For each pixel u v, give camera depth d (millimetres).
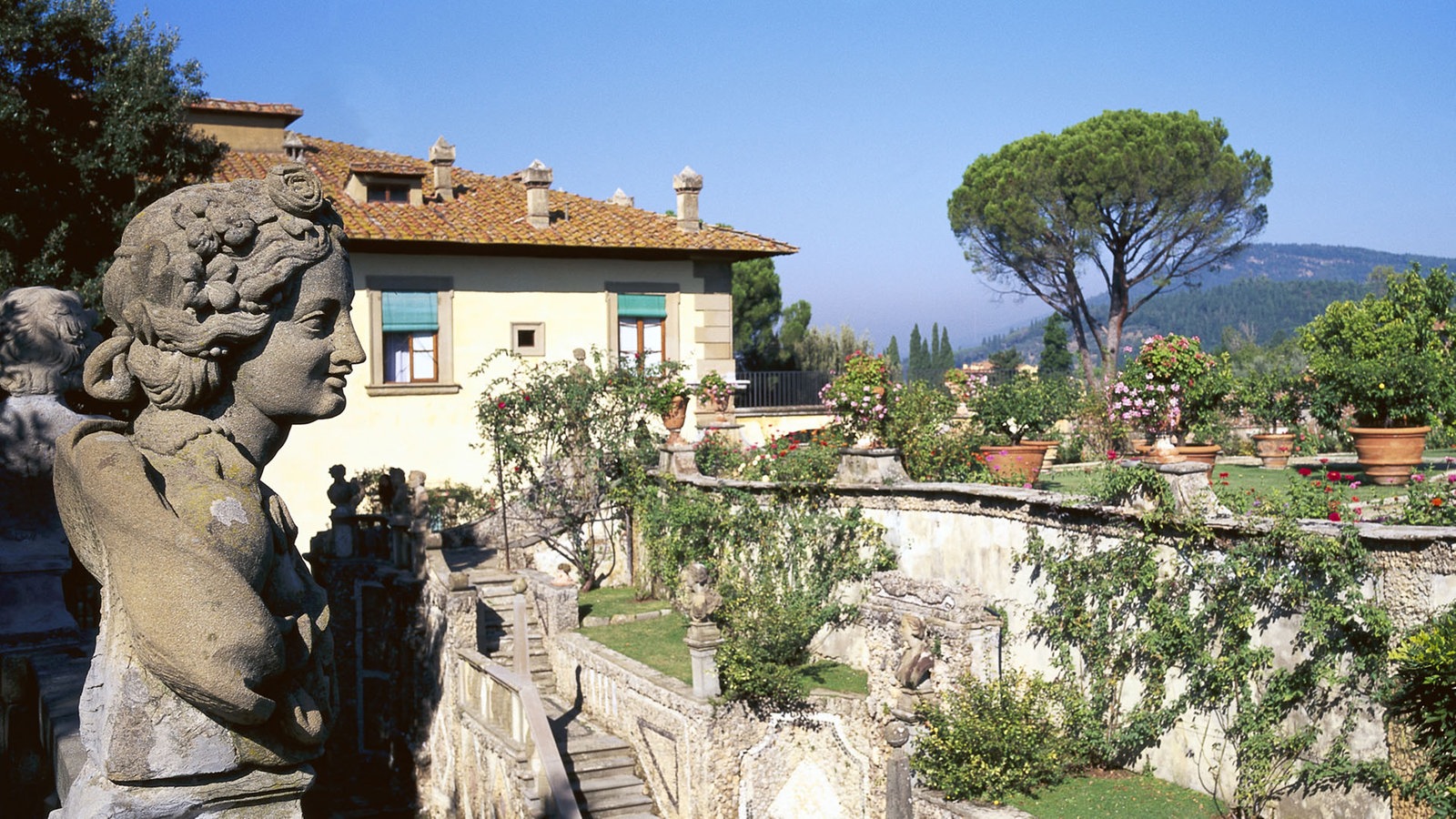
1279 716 10688
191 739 3025
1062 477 18859
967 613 12883
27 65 17359
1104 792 11547
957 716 12148
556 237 24047
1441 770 8938
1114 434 20031
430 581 17734
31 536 6672
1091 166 37750
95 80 18094
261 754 3127
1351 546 9953
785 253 26094
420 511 18219
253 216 3203
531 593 18859
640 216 27219
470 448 23547
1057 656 12852
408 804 17922
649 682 15328
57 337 6887
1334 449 23344
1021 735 11719
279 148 27047
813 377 29672
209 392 3191
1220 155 37906
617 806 14859
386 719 18562
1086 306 40062
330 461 22547
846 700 14430
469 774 16016
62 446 2996
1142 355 16766
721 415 25562
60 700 4867
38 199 16781
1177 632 11461
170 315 3084
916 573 15016
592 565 21078
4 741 5480
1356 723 10031
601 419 20625
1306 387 18250
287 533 3309
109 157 17578
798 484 16500
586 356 24797
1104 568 12273
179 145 18750
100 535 2926
